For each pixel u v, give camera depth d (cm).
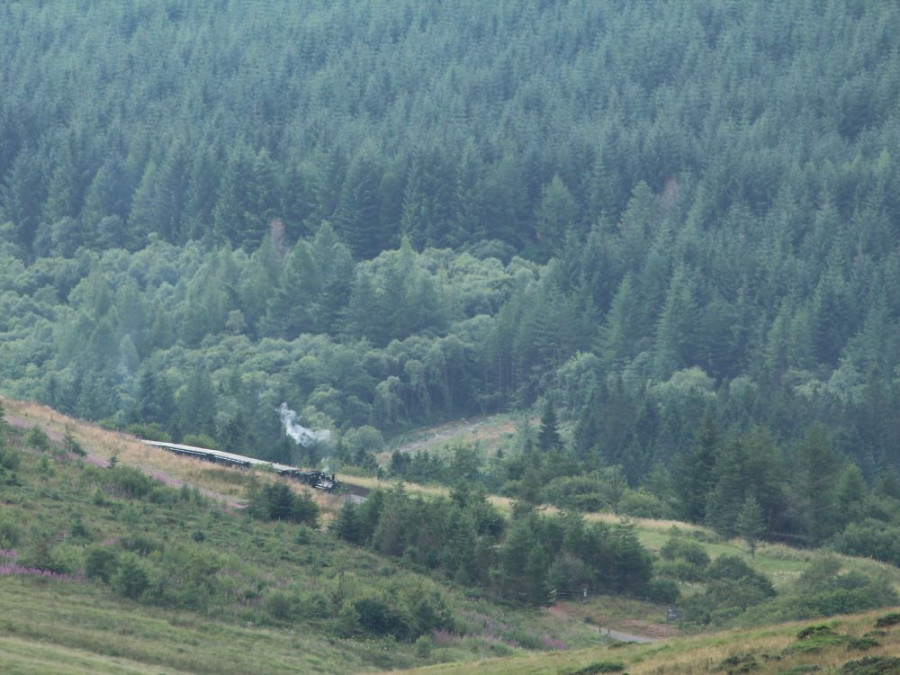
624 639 16888
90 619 13188
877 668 9912
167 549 16012
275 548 17638
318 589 15975
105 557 14800
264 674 12556
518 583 18300
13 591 13712
